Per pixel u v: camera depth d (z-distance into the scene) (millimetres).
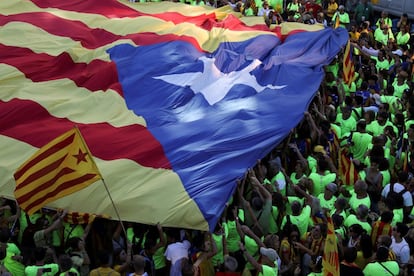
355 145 16938
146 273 11914
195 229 13102
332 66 20641
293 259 12625
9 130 15922
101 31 21000
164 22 21406
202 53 19750
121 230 13523
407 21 26062
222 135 15531
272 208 13523
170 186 13820
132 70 18281
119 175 14125
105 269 11867
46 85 18016
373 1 29688
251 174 14336
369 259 12156
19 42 20062
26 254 13305
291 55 19984
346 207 13789
